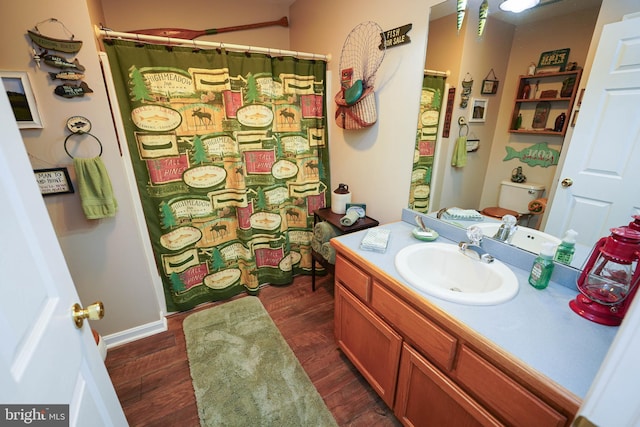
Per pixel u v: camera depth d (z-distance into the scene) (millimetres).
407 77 1585
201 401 1418
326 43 2182
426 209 1654
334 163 2357
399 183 1777
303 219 2424
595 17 921
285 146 2191
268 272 2428
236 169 1992
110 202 1517
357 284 1345
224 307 2150
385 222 1941
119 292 1743
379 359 1310
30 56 1248
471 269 1230
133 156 1710
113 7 2086
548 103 1081
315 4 2242
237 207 2104
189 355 1697
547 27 1037
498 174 1286
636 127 878
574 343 795
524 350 771
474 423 916
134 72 1591
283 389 1483
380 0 1647
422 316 1019
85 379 671
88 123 1410
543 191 1143
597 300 874
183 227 1962
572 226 1077
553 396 667
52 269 609
